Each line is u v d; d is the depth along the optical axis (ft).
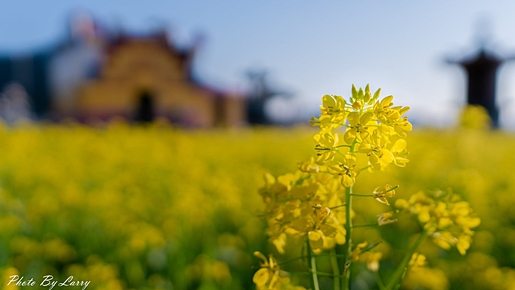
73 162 26.16
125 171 24.93
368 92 4.77
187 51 87.76
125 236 15.14
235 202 17.75
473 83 71.46
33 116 84.28
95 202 17.92
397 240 15.08
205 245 14.57
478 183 20.27
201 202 17.97
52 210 17.22
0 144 31.27
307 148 36.19
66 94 84.53
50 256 13.78
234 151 34.73
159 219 17.11
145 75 84.17
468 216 5.68
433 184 22.02
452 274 12.73
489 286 11.97
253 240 15.02
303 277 12.21
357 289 11.98
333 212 5.41
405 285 11.75
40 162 25.81
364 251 5.10
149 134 37.88
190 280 12.72
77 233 15.98
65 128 47.75
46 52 86.74
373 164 4.46
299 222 4.95
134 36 84.28
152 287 12.44
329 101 4.74
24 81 85.30
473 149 29.63
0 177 22.40
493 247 15.38
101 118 82.94
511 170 28.02
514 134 62.64
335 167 4.64
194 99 88.38
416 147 31.55
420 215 5.72
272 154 33.99
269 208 5.24
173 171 24.90
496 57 69.46
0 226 14.02
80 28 83.05
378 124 4.64
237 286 12.25
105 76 83.41
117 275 12.85
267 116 100.63
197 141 39.52
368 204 17.54
